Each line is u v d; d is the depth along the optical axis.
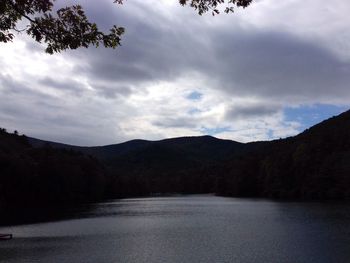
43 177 152.25
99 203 160.38
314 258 40.53
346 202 133.12
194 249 47.09
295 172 186.62
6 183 138.62
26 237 59.06
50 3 9.96
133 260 41.69
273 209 108.06
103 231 65.81
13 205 140.62
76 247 49.75
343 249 44.59
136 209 121.00
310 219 76.56
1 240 56.03
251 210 106.81
